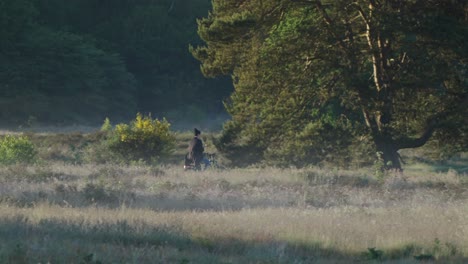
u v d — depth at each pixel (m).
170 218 56.47
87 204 68.25
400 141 131.00
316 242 49.25
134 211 60.81
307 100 136.25
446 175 108.31
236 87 138.50
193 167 117.00
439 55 130.38
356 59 132.38
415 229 54.41
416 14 124.75
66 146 163.38
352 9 132.25
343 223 56.25
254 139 143.38
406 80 130.12
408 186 93.31
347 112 160.38
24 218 53.34
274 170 109.06
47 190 76.06
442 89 134.50
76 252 40.78
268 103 136.88
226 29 127.62
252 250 45.78
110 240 47.50
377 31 125.44
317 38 131.88
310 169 112.50
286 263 42.06
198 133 118.88
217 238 49.50
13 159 120.06
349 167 134.62
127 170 107.75
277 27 135.25
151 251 42.94
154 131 143.12
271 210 65.12
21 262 37.53
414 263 44.19
